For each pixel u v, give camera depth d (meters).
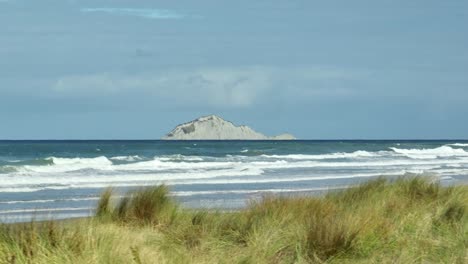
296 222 12.80
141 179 38.59
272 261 10.90
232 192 29.20
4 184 34.47
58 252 9.23
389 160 68.94
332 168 53.62
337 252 11.21
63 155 79.44
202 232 12.73
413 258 11.00
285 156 72.25
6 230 10.49
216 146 118.94
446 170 50.03
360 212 13.76
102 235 10.41
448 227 13.39
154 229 13.58
